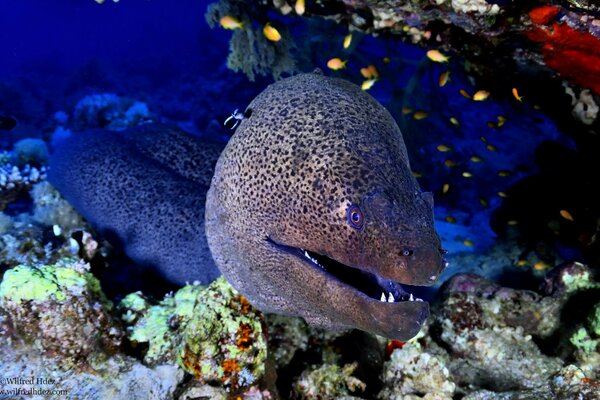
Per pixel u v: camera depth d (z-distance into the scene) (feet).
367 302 1.60
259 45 5.11
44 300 2.03
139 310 2.53
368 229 1.54
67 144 4.53
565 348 2.84
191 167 4.01
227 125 2.18
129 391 2.10
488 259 4.78
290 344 2.72
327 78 1.99
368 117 1.82
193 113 10.37
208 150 4.09
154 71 15.15
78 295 2.13
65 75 15.64
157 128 4.40
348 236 1.60
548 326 2.99
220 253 2.20
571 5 2.41
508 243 4.90
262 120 1.89
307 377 2.47
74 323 2.07
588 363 2.67
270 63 5.29
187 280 3.47
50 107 10.82
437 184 6.61
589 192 4.32
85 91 12.80
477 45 3.31
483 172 6.66
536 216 4.76
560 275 3.07
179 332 2.34
